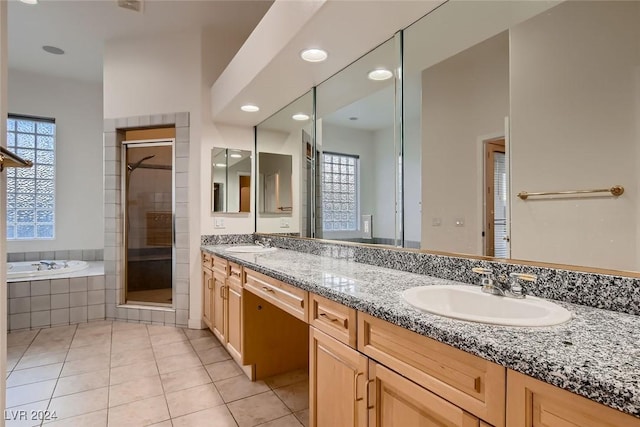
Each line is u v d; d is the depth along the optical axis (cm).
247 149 351
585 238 109
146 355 262
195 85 327
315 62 203
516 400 72
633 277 98
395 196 188
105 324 334
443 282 145
